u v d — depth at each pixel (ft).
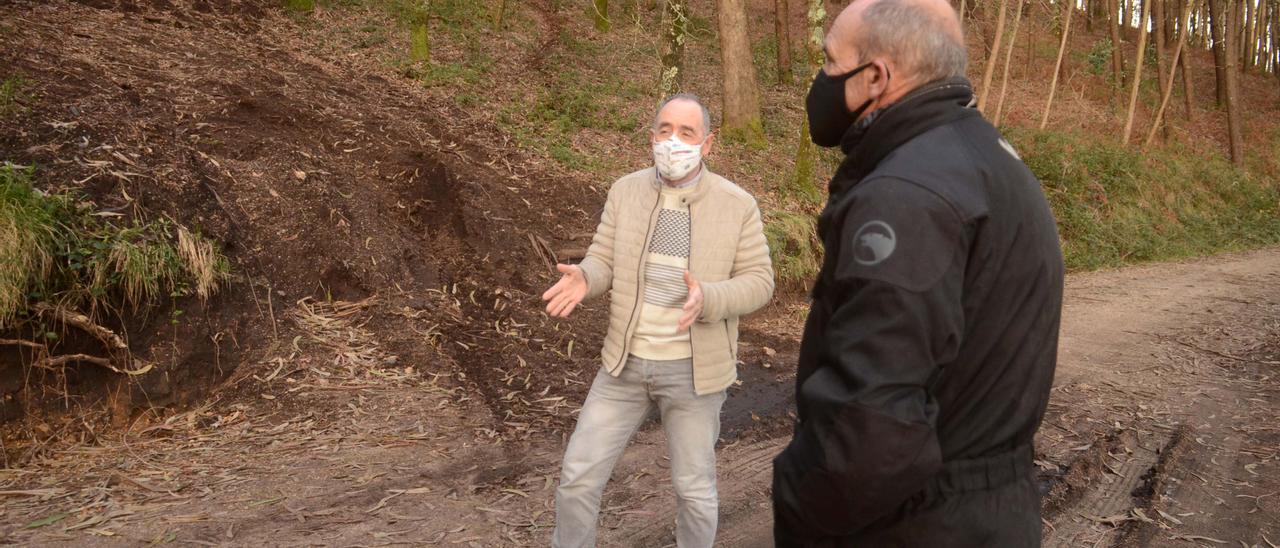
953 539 4.29
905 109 4.47
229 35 30.25
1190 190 60.08
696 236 9.03
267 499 12.10
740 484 13.69
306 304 18.80
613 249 9.43
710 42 61.93
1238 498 13.12
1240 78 95.40
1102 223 48.80
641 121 38.29
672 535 11.50
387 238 21.74
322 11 39.37
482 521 11.74
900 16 4.50
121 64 22.59
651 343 9.04
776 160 38.04
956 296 4.01
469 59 39.55
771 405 18.13
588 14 57.67
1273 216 61.52
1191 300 32.22
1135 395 18.95
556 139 32.76
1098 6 106.42
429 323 19.35
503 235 24.21
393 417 15.53
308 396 15.92
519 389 17.58
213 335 16.53
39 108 18.15
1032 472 4.64
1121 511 12.55
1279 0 100.01
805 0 80.74
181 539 10.78
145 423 14.97
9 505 11.70
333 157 23.40
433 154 25.61
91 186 16.80
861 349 3.93
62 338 14.49
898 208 4.01
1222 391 19.48
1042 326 4.43
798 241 28.96
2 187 14.57
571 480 9.11
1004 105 67.05
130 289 15.30
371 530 11.28
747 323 25.02
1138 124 70.64
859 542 4.45
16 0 25.04
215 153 20.72
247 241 18.94
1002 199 4.28
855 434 3.84
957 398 4.37
